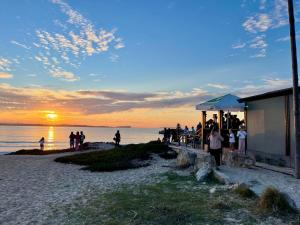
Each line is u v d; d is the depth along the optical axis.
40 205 10.94
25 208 10.60
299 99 15.38
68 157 27.20
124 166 20.22
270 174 14.95
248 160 16.78
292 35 14.85
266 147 18.78
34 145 106.75
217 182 13.44
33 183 15.66
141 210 9.30
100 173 18.61
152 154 25.11
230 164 17.47
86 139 166.38
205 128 24.20
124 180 15.50
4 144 109.38
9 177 17.67
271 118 18.36
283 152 17.22
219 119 22.98
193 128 28.44
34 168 21.73
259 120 19.61
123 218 8.72
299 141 14.29
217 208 9.33
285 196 9.27
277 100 17.86
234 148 21.38
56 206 10.61
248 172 15.34
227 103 21.19
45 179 16.86
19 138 160.50
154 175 16.38
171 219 8.46
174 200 10.40
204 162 15.86
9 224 8.91
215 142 16.81
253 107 20.36
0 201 11.73
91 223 8.51
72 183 15.33
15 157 31.27
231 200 10.18
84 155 27.83
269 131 18.50
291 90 16.19
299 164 14.11
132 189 12.70
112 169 19.66
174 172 16.88
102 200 10.90
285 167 16.56
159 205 9.73
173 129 32.38
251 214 8.81
